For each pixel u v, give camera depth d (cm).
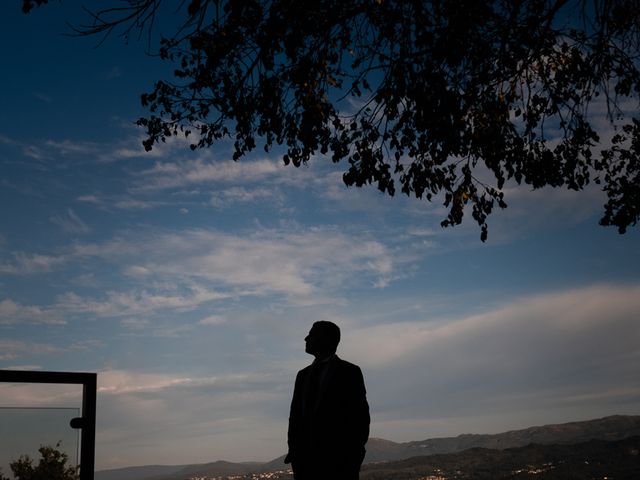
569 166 680
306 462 346
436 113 611
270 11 586
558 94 671
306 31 595
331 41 632
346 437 344
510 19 614
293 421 362
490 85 651
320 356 370
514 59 637
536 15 620
